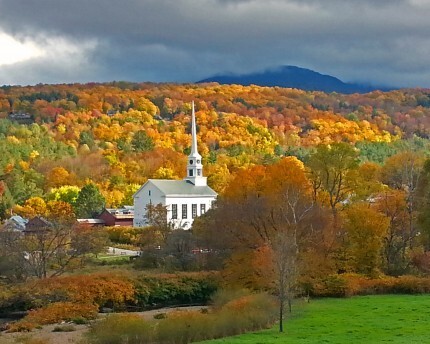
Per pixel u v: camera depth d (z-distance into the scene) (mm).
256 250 181875
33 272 197375
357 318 137625
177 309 177500
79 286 182750
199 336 120750
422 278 186500
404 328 124188
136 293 187750
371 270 194875
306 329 125812
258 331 125312
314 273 178375
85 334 132000
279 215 189375
